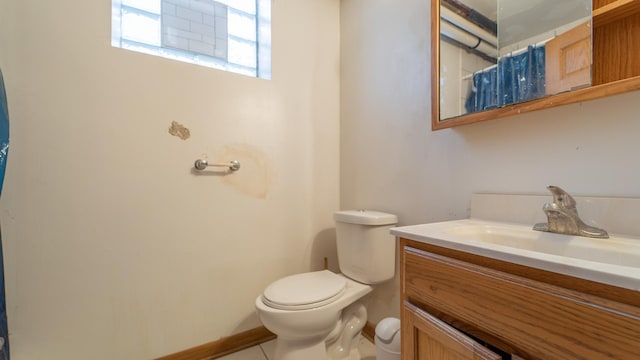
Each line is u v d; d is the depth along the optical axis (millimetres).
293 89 1635
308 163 1690
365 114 1596
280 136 1589
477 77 1000
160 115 1255
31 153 1023
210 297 1370
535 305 481
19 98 1004
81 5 1104
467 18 1043
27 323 1013
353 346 1352
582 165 780
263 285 1524
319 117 1735
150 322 1230
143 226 1219
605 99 738
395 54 1398
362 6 1625
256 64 1628
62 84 1071
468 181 1071
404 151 1346
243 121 1468
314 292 1129
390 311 1392
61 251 1069
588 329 418
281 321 1027
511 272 528
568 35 771
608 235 684
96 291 1127
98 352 1129
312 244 1699
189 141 1320
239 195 1455
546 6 822
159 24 1352
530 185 891
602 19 737
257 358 1356
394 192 1402
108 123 1151
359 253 1317
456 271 624
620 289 394
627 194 703
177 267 1292
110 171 1154
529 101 837
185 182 1311
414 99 1293
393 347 1060
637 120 688
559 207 731
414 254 743
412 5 1308
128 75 1189
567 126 809
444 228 823
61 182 1069
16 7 1002
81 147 1104
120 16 1265
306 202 1680
